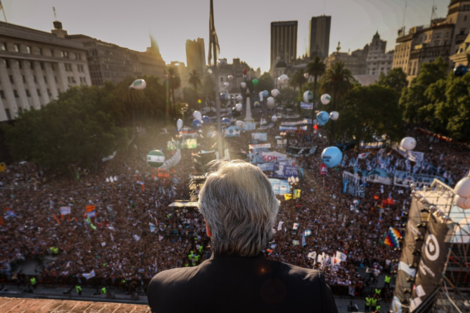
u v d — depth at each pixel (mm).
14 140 31406
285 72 158625
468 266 9016
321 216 19641
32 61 47344
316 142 41656
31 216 22797
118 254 18375
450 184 21766
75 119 31953
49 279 18031
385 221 19188
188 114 74062
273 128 54562
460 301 9016
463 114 33875
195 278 901
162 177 25578
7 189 29391
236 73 153500
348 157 33219
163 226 20250
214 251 1014
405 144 24219
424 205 10281
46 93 50312
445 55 78750
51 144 31219
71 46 56250
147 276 16969
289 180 17797
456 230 8875
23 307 2406
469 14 74562
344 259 14930
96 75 77375
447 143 40500
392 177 23734
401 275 11578
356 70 147750
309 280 859
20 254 19625
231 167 1117
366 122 38031
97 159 34438
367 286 16312
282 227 18500
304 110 68938
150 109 44750
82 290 17656
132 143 43594
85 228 20828
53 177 33688
